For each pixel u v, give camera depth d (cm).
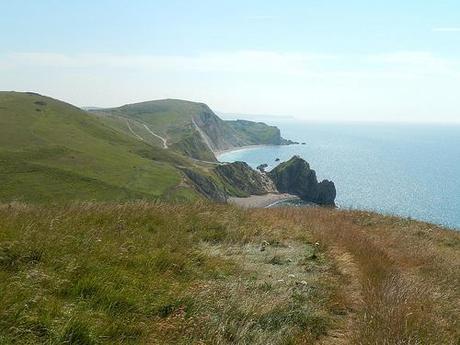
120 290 789
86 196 10569
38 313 639
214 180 16238
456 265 1653
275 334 770
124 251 1007
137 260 980
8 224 1039
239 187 17525
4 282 707
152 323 717
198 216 1641
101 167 13500
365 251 1509
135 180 12938
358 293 1080
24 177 10931
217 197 15238
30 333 593
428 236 2358
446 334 905
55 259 851
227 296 880
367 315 897
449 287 1298
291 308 901
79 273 813
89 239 1033
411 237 2200
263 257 1298
